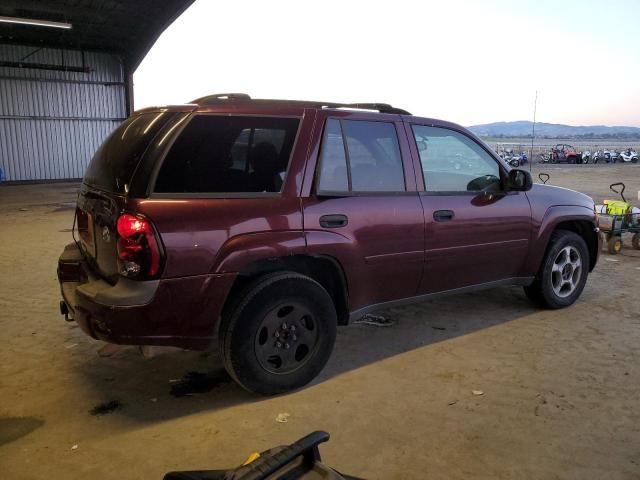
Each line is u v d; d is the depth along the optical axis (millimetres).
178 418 3162
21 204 15094
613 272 6781
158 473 2639
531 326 4703
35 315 4934
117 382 3629
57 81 24141
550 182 21109
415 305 5305
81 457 2768
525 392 3477
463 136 4402
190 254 2998
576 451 2822
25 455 2781
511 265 4676
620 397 3408
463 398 3396
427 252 4031
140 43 23297
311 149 3512
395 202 3838
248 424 3088
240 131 3297
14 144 23297
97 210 3260
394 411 3236
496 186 4547
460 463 2717
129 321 2932
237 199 3205
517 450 2832
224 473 1966
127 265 2920
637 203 14008
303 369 3469
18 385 3566
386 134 3934
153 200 2949
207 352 4152
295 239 3334
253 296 3193
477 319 4895
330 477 1632
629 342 4332
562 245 4984
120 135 3510
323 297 3471
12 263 7066
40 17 19969
